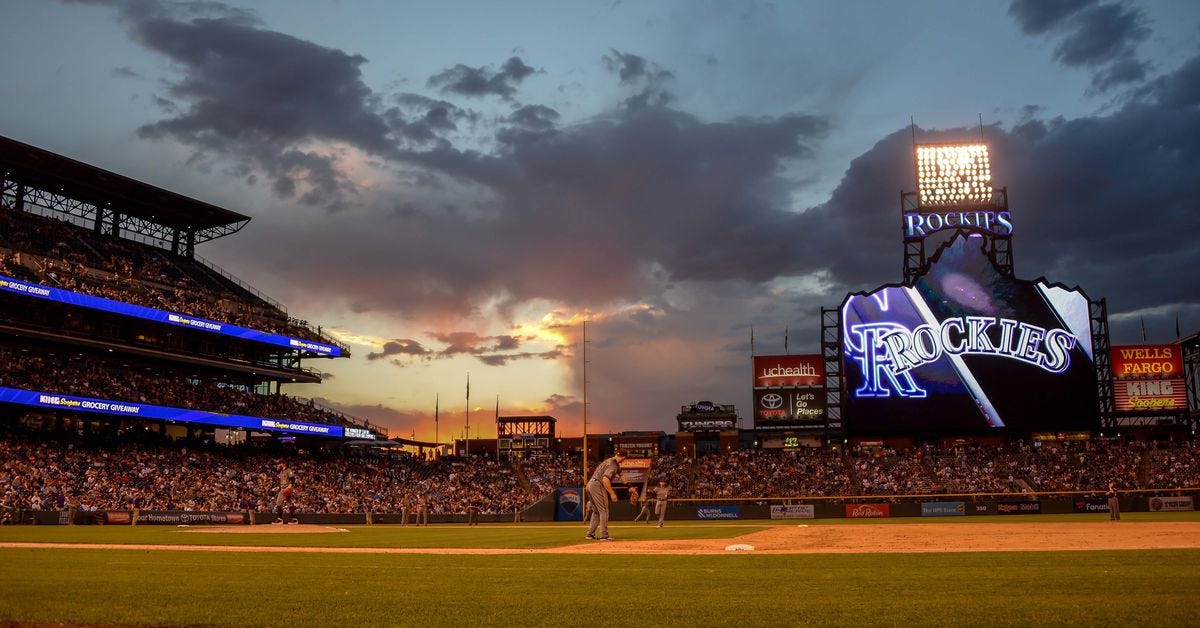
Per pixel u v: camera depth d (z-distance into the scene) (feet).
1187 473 259.19
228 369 287.69
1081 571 47.93
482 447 392.06
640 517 231.30
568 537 107.55
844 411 286.46
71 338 245.04
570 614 34.50
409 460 319.47
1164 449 279.90
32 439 231.91
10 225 267.59
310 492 254.47
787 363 307.78
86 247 282.97
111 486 219.61
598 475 92.68
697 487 282.56
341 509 242.99
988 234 284.00
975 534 94.73
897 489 269.03
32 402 224.12
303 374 310.86
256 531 134.10
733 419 339.16
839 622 31.68
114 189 294.46
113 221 306.96
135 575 51.29
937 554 63.93
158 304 266.98
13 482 204.03
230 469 254.47
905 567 52.34
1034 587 40.60
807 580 45.16
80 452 232.73
